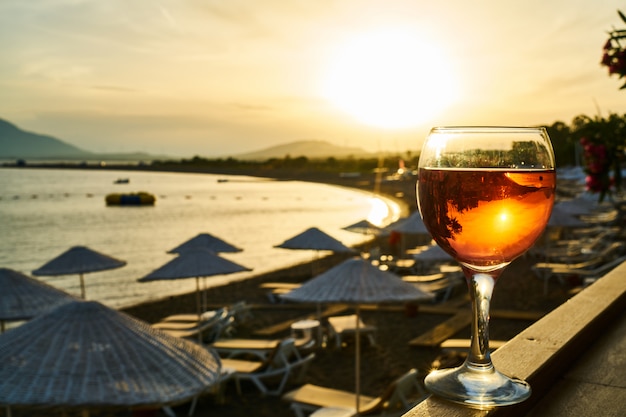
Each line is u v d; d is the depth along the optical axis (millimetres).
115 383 3930
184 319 13922
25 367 3963
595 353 1431
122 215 62719
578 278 17078
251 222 53375
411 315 14633
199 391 4113
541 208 968
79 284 24969
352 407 7777
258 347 11047
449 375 1035
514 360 1189
